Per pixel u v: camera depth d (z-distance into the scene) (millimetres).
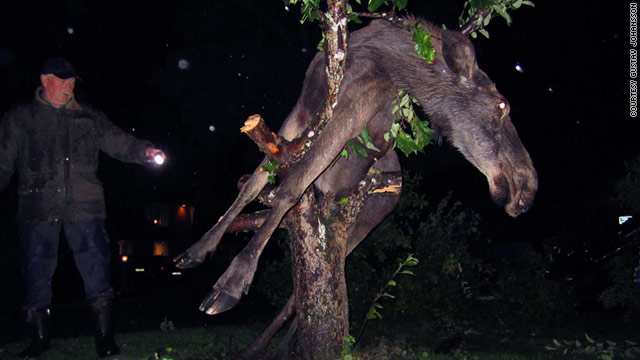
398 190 4727
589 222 23141
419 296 8359
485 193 18812
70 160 4703
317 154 4035
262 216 4520
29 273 4742
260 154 12758
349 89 4246
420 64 4512
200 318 11414
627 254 8914
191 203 30859
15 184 12227
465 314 8906
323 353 4246
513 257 11289
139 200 15781
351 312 7734
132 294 20547
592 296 12922
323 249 4340
